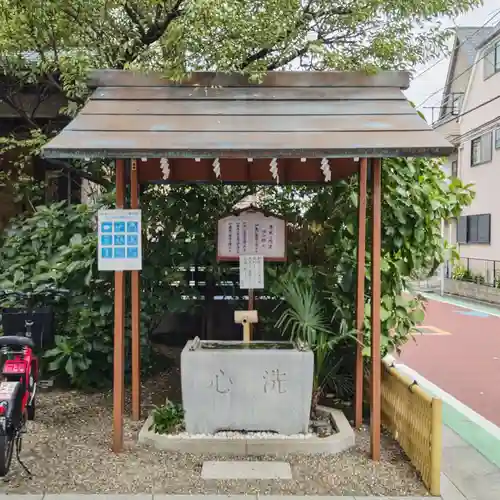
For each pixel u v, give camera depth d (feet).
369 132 15.12
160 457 15.39
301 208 22.75
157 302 21.63
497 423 21.66
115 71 17.48
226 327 23.76
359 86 17.63
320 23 21.36
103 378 21.97
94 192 27.45
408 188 19.15
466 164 80.64
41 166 32.55
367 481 14.25
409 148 14.01
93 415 18.88
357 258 17.79
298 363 16.46
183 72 16.94
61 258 21.97
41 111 30.96
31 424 17.80
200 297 22.62
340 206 20.31
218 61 17.95
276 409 16.48
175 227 22.11
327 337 19.04
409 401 15.71
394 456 15.85
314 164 20.25
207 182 20.97
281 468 14.83
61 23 20.79
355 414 18.02
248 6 19.52
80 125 15.33
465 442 18.74
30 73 24.44
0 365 17.97
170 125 15.55
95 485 13.74
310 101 17.10
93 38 22.48
